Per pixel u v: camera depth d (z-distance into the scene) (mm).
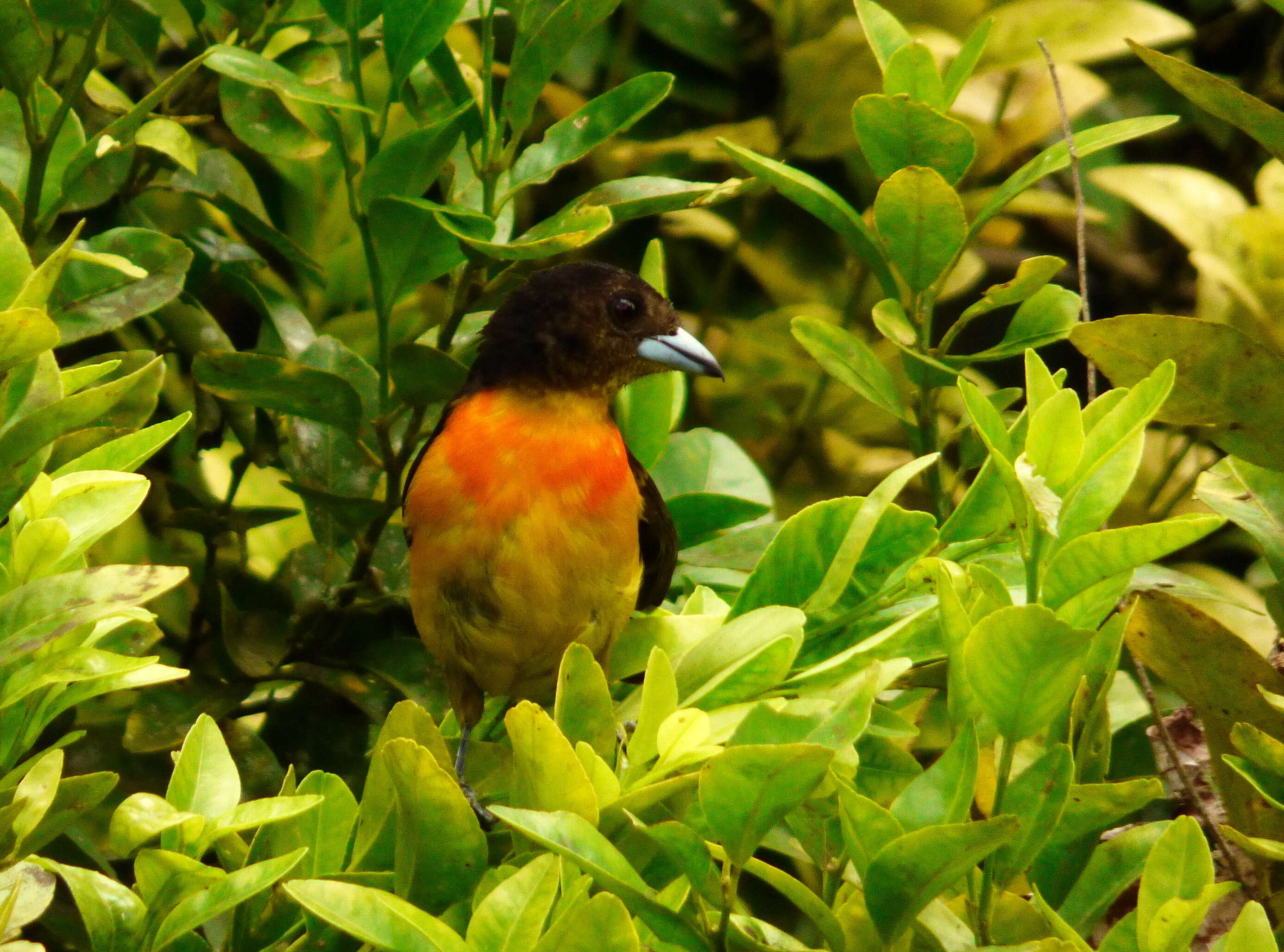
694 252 13828
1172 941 4984
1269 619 9508
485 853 5113
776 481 12758
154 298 7863
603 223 7062
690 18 12750
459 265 8203
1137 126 7516
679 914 4949
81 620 4754
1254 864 6387
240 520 9297
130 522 10617
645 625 7668
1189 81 6719
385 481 9633
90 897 5035
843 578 6523
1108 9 12141
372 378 9438
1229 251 10906
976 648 5020
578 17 7523
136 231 7934
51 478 5691
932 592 6922
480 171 7902
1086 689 6293
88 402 5258
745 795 4688
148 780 8984
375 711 9055
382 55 10625
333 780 5594
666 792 5133
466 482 8531
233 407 9422
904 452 12703
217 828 5059
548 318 8961
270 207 11414
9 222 5504
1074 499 5473
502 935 4578
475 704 8953
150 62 9664
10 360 5035
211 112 10203
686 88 13016
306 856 5531
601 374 9086
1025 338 8195
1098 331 6594
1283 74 13633
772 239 13344
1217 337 6473
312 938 5215
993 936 5766
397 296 8039
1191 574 11031
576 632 8727
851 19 12477
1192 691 6641
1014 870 5398
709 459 9914
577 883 5043
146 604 10375
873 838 5047
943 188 7680
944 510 8500
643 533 9180
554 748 4992
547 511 8484
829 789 5246
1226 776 6562
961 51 8383
